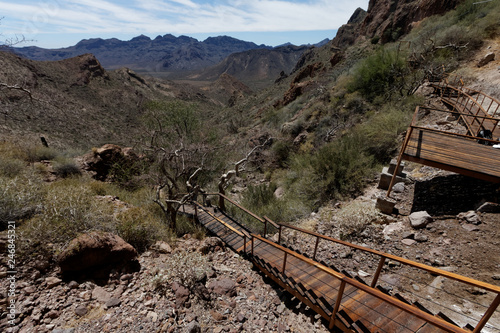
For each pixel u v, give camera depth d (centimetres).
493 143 736
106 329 311
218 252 568
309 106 2162
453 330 201
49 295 345
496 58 1338
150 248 519
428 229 531
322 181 898
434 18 2791
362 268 480
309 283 405
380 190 764
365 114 1463
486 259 421
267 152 1688
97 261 404
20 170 796
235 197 1198
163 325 326
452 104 1094
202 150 1143
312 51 13588
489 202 526
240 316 370
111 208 611
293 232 678
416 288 404
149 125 1476
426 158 598
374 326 305
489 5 1822
